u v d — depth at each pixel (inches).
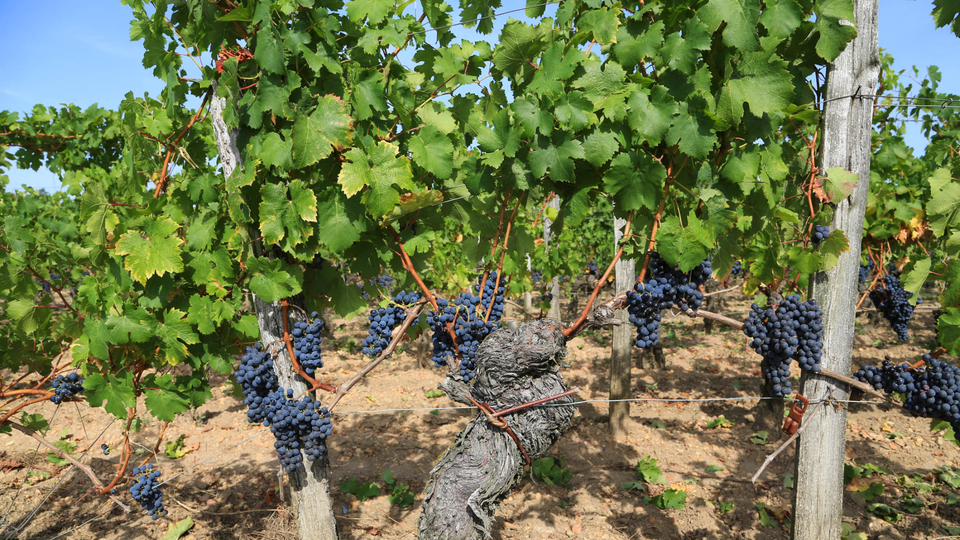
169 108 139.3
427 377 390.6
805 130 135.6
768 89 105.5
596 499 217.8
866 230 234.7
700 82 107.9
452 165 130.0
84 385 136.2
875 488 211.9
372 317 136.2
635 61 114.3
